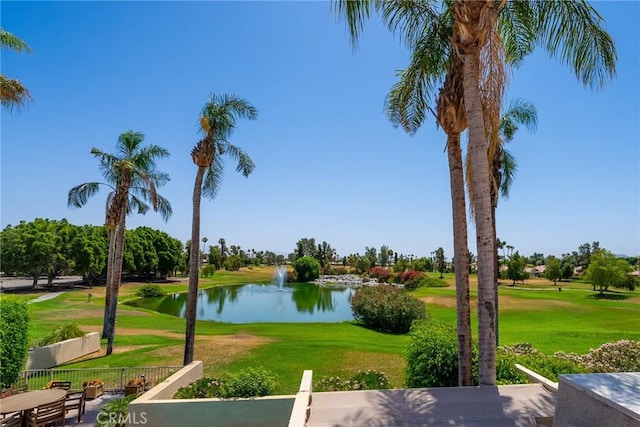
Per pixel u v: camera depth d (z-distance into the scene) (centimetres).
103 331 1798
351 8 561
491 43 580
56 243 4269
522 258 6312
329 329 2130
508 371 659
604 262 4234
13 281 5447
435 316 2697
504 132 1406
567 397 391
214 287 5878
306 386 573
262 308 3706
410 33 735
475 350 705
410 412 472
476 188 577
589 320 2436
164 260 6119
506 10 689
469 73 589
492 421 445
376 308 2347
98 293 3894
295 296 4900
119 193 1753
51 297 3366
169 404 651
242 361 1259
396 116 837
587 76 623
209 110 1241
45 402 731
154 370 1101
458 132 700
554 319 2538
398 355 1340
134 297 3872
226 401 656
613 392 350
